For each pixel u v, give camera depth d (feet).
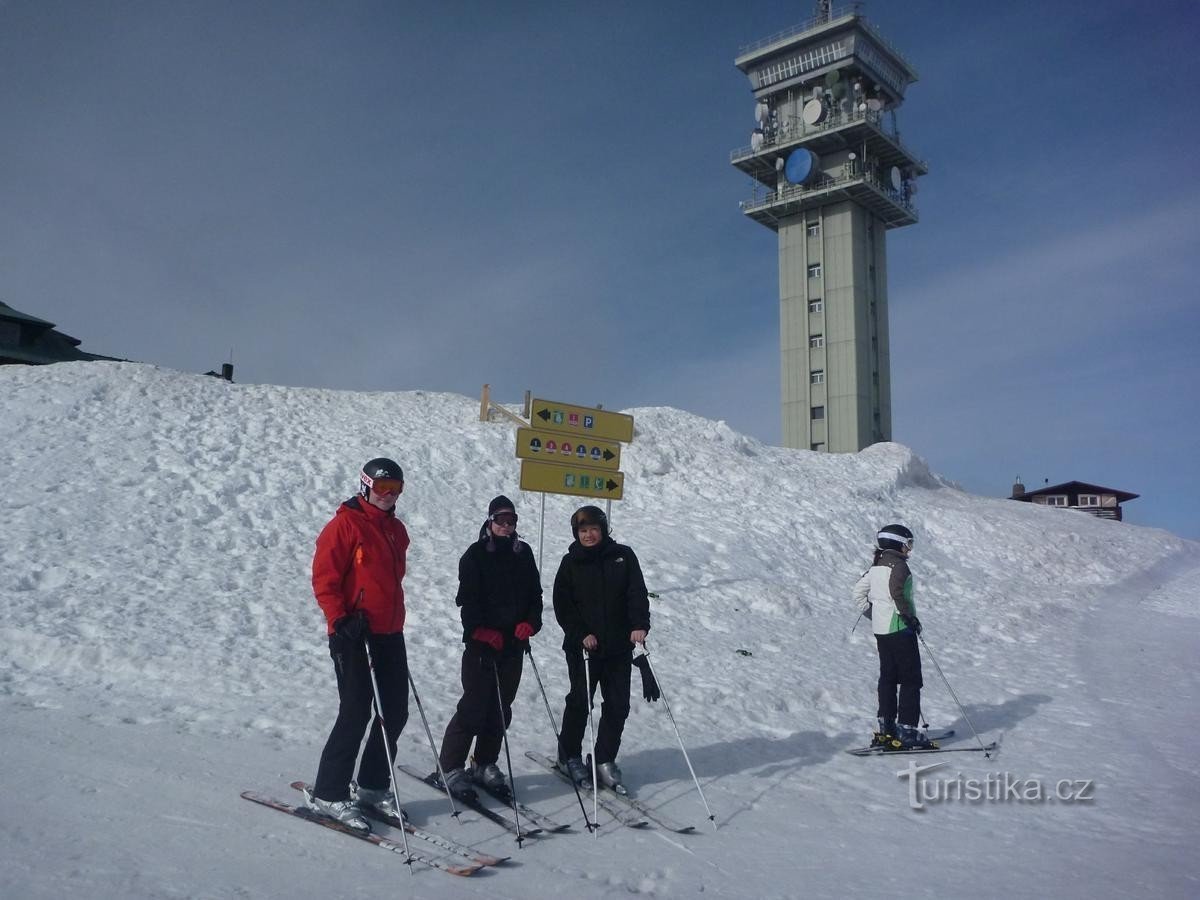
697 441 73.92
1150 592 62.08
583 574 18.84
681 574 46.21
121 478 46.29
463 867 13.69
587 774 18.63
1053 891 14.30
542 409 44.34
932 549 64.75
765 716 26.94
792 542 56.80
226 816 14.87
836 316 176.04
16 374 60.85
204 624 30.50
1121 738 25.35
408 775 18.39
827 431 175.01
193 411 58.80
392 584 15.84
